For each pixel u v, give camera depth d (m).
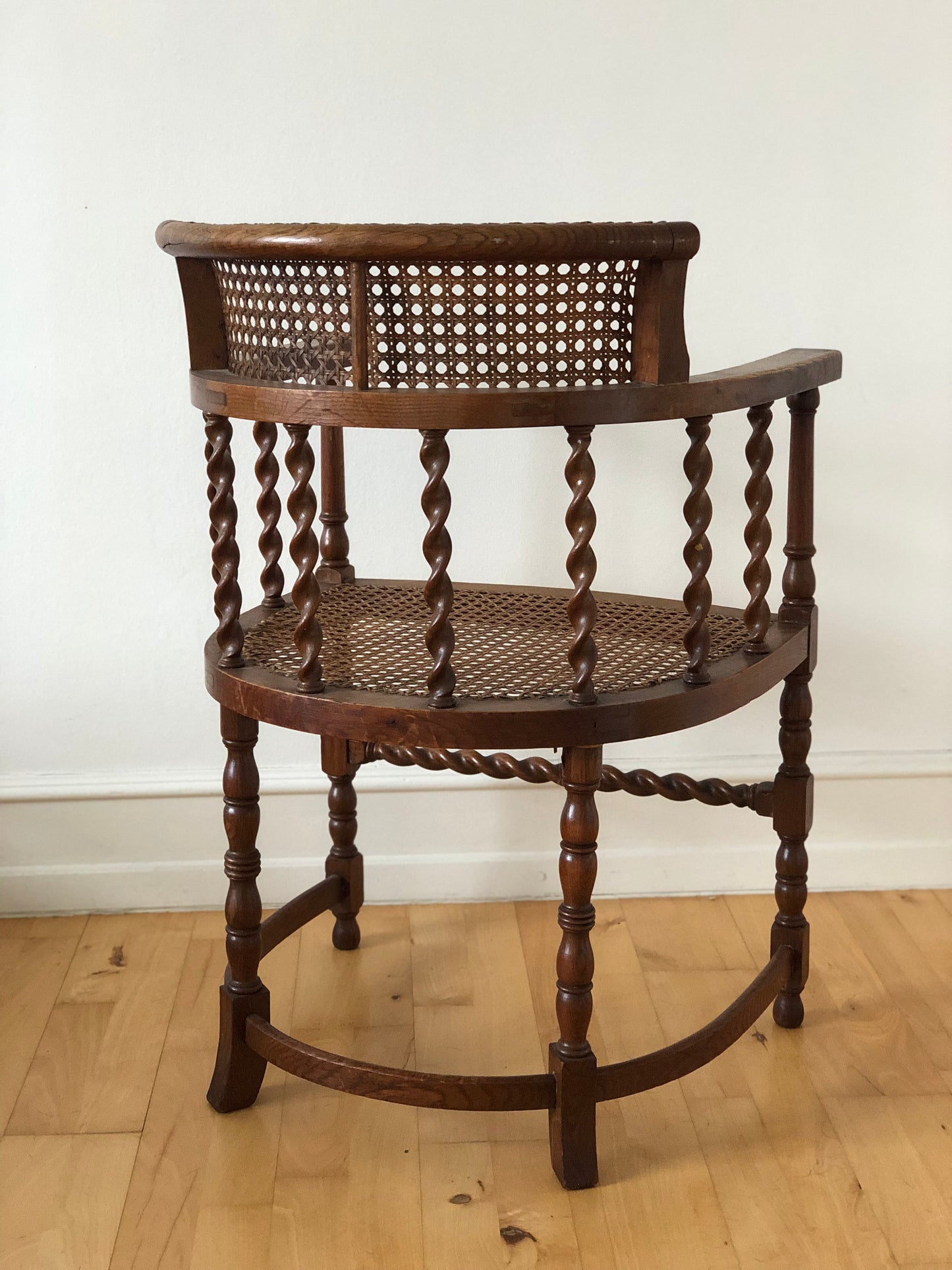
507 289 1.22
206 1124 1.54
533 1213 1.40
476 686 1.38
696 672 1.38
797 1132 1.53
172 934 1.99
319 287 1.25
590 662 1.30
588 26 1.79
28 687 1.99
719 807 2.08
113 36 1.77
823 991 1.82
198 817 2.04
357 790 2.04
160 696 2.00
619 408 1.22
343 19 1.78
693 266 1.87
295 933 2.00
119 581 1.95
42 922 2.03
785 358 1.53
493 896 2.10
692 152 1.83
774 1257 1.33
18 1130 1.53
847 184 1.85
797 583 1.64
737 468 1.94
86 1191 1.43
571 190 1.84
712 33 1.80
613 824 2.08
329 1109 1.58
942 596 2.00
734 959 1.91
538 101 1.81
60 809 2.02
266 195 1.83
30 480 1.91
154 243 1.83
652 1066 1.44
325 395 1.24
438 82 1.80
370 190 1.84
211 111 1.80
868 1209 1.40
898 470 1.95
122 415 1.89
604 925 2.01
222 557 1.43
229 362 1.44
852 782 2.07
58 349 1.86
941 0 1.79
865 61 1.81
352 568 1.84
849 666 2.03
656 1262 1.32
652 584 1.99
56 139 1.79
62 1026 1.74
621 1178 1.45
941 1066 1.65
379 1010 1.77
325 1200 1.42
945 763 2.06
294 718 1.36
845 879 2.11
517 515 1.96
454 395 1.20
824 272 1.88
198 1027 1.74
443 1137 1.53
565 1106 1.41
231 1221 1.38
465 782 2.04
